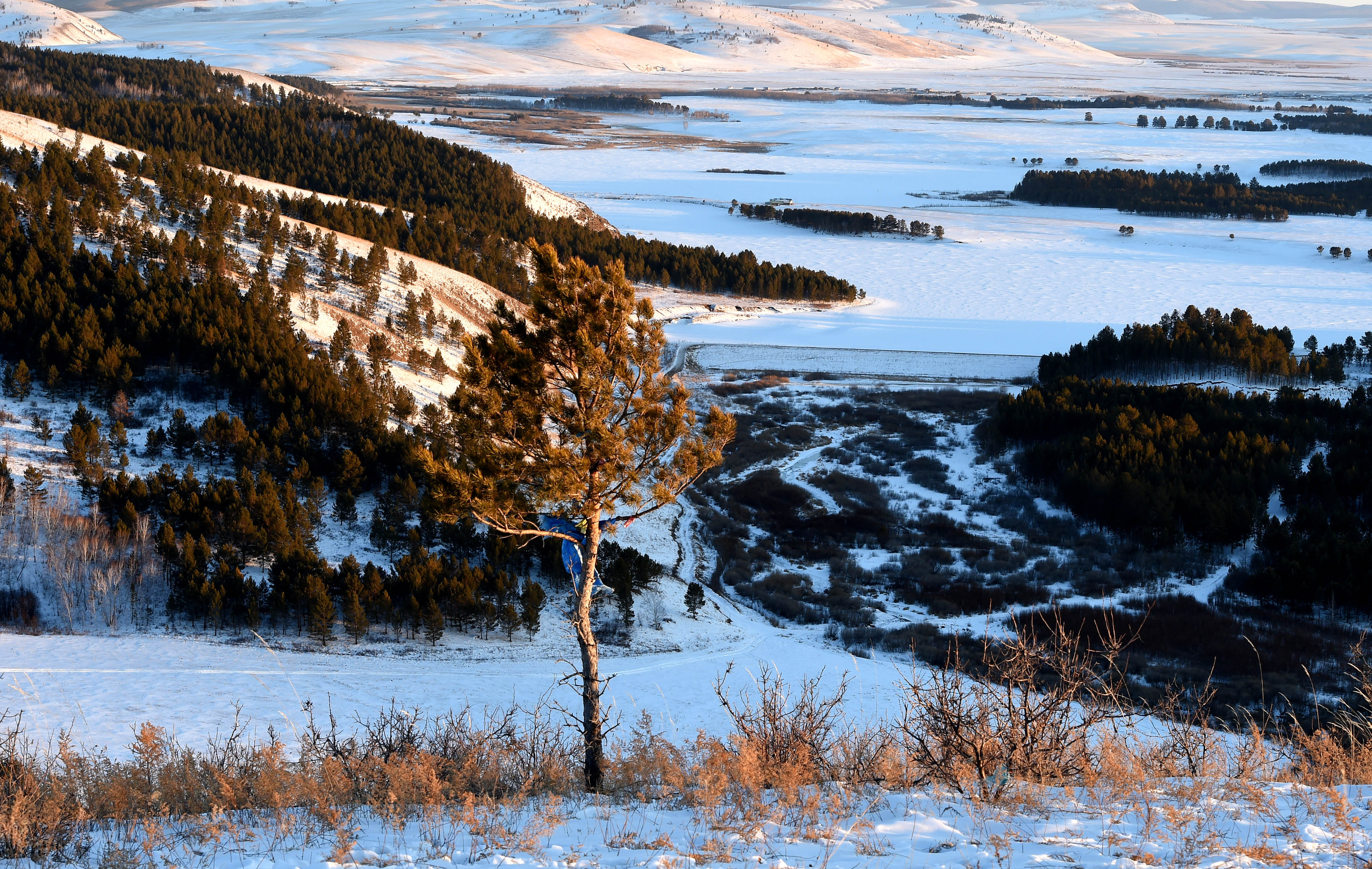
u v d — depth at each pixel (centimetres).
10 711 2666
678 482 1723
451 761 1430
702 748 1520
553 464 1579
